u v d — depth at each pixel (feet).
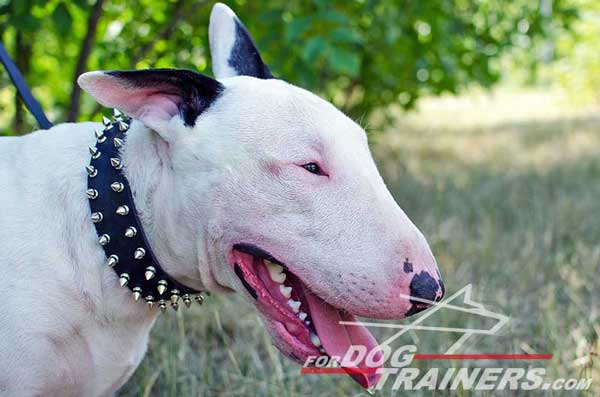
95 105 5.09
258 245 2.79
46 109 5.90
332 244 2.73
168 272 2.94
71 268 2.88
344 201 2.75
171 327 4.25
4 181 2.96
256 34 5.46
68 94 5.85
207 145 2.80
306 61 4.66
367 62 7.84
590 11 13.26
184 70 2.81
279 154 2.77
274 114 2.80
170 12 5.39
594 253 5.52
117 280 2.91
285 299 2.87
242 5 5.34
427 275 2.72
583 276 5.16
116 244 2.88
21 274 2.84
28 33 4.98
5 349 2.80
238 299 4.78
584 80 16.21
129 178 2.90
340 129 2.84
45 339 2.85
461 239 5.88
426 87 8.18
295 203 2.76
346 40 4.65
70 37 5.35
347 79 8.42
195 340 4.36
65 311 2.87
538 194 7.63
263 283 2.88
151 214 2.89
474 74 7.66
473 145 12.00
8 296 2.82
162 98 2.88
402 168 8.84
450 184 8.18
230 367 4.16
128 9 5.52
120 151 2.93
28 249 2.86
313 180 2.77
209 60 4.91
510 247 5.79
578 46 14.69
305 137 2.79
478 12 7.89
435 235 5.77
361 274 2.71
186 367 4.01
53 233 2.89
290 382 3.92
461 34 7.47
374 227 2.73
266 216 2.77
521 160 10.23
